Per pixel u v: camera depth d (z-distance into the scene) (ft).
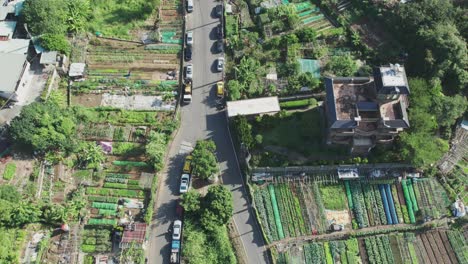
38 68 360.89
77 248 295.89
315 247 300.40
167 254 295.69
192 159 311.88
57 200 311.47
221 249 292.61
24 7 361.51
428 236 306.14
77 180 319.06
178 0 395.75
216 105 347.77
